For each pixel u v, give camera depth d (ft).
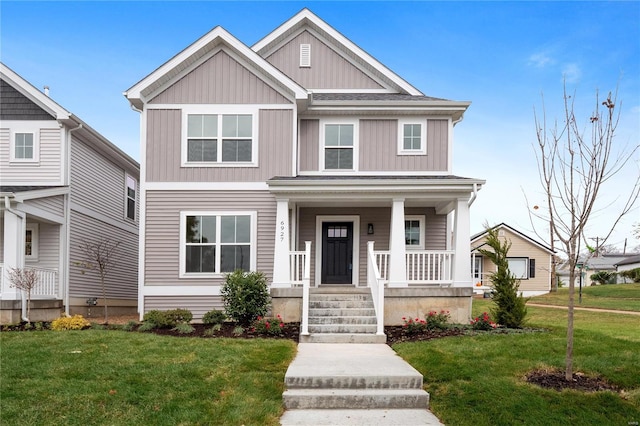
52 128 49.44
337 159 47.50
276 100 44.37
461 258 39.01
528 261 99.81
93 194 56.03
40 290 45.11
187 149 43.83
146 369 23.79
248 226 43.34
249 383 22.35
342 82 53.21
